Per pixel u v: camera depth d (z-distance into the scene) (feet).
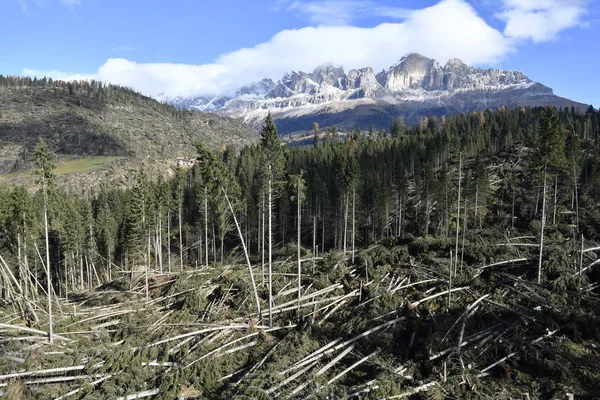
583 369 64.64
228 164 327.26
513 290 94.94
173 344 81.41
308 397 58.54
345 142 385.09
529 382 63.87
